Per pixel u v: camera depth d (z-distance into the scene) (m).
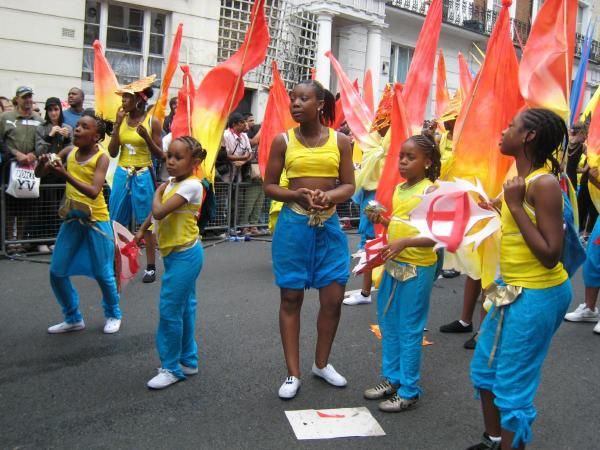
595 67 23.72
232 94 4.86
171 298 3.68
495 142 4.56
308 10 15.62
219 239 8.96
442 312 5.78
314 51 15.95
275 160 3.70
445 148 6.16
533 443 3.27
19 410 3.41
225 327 4.96
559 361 4.55
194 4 12.93
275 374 4.04
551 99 4.40
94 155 4.42
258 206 9.41
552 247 2.47
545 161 2.63
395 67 19.03
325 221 3.70
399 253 3.38
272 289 6.21
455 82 20.88
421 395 3.82
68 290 4.62
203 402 3.59
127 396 3.63
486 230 3.01
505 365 2.64
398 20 18.50
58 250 4.50
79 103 7.98
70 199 4.46
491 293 2.75
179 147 3.64
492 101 4.57
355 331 5.04
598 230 5.36
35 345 4.43
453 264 3.98
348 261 3.88
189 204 3.67
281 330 3.80
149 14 12.59
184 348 3.93
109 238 4.61
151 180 6.31
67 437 3.13
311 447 3.11
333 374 3.89
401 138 4.46
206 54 13.27
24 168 6.96
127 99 6.02
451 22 19.33
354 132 6.23
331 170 3.65
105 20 12.12
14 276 6.33
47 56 11.23
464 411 3.60
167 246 3.67
